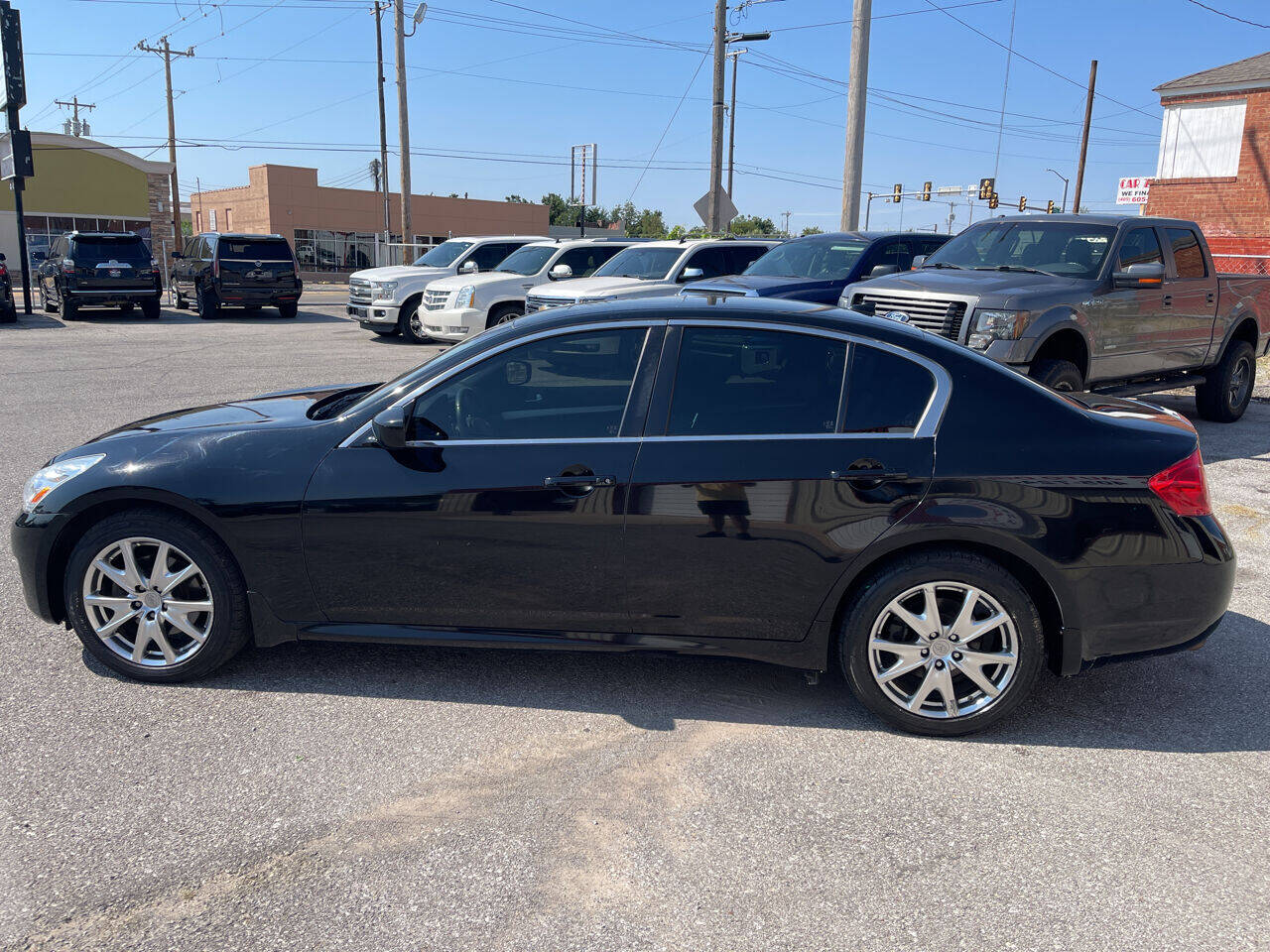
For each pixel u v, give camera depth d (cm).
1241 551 610
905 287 817
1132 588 364
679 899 279
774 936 264
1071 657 371
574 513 373
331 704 392
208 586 394
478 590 386
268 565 389
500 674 423
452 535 380
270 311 2538
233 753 353
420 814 318
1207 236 1834
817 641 378
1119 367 858
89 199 3766
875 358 377
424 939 261
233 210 5481
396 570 387
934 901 279
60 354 1514
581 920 269
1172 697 416
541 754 358
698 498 368
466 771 345
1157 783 346
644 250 1377
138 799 322
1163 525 363
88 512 400
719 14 2148
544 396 385
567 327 387
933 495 360
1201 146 1980
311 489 383
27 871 285
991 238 924
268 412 443
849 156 1502
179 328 2012
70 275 2122
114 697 394
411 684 411
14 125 2181
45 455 806
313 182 5178
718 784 340
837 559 365
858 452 365
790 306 395
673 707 397
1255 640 479
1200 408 1040
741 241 1355
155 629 400
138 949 255
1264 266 1744
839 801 331
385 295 1720
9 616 475
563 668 430
